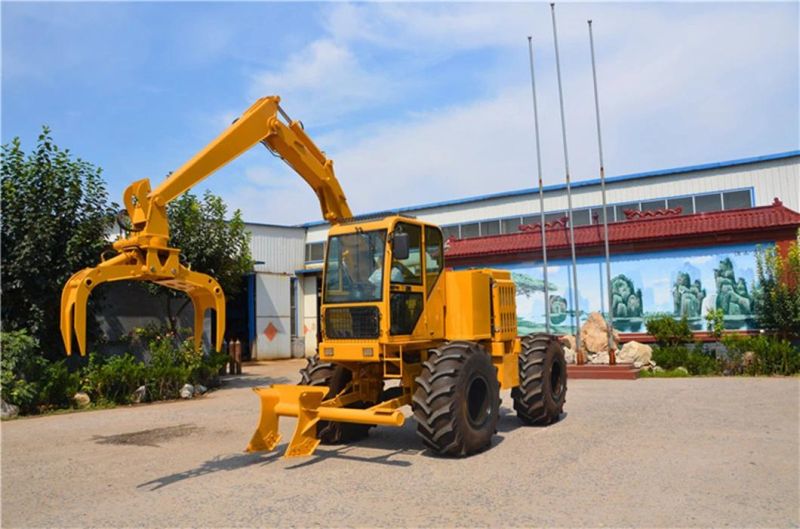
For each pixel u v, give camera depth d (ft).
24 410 39.58
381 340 24.52
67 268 44.21
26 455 27.45
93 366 44.98
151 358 51.31
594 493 19.20
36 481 22.85
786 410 33.50
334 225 27.61
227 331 91.30
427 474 21.98
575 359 56.59
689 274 60.54
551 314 67.67
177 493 20.54
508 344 31.42
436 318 27.99
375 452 25.91
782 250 56.29
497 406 26.53
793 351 50.44
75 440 30.81
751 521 16.57
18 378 39.86
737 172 74.23
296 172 28.71
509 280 33.01
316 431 26.35
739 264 58.29
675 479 20.58
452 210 93.15
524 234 71.31
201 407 41.98
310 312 96.27
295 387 24.91
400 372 25.36
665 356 54.60
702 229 59.41
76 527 17.56
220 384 55.11
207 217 56.39
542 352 31.42
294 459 24.98
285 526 16.92
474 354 25.11
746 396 38.91
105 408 42.14
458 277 28.78
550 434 28.86
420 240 27.35
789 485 19.81
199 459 25.76
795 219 55.62
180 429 33.37
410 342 25.82
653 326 59.47
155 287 52.08
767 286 54.24
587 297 65.72
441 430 23.50
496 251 70.59
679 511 17.40
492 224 89.81
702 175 76.28
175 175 22.99
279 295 90.74
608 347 56.90
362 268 25.71
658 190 78.74
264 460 25.07
